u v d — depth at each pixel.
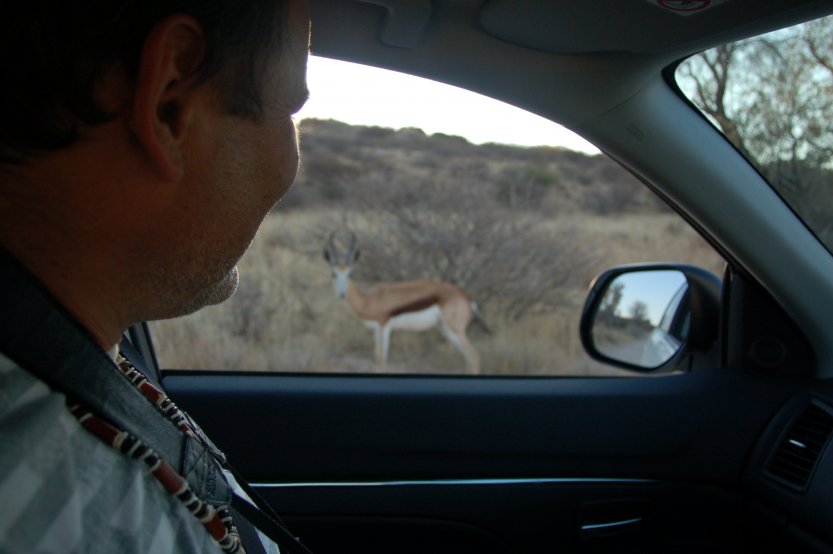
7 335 0.53
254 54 0.66
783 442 1.84
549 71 1.56
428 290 8.80
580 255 11.31
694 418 1.98
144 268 0.64
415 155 23.69
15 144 0.55
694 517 2.00
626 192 19.45
